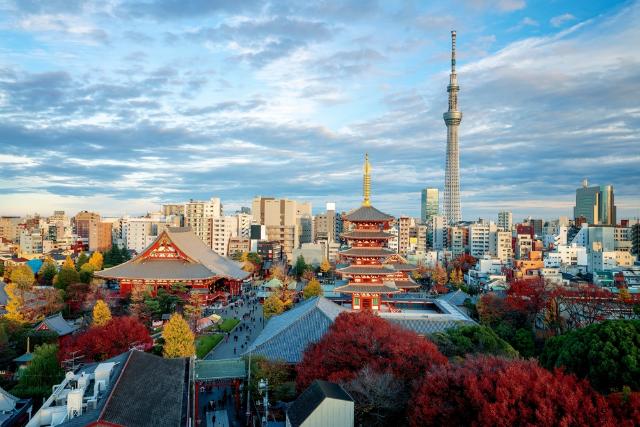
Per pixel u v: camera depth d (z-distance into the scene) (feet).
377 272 487.61
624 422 170.81
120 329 353.10
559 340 299.17
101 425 169.37
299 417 207.51
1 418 268.00
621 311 485.97
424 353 257.96
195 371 296.71
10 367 374.84
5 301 527.81
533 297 501.97
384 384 228.22
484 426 180.75
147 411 191.52
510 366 207.92
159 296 587.68
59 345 354.74
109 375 230.68
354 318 298.56
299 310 398.42
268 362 298.15
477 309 520.42
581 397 185.47
